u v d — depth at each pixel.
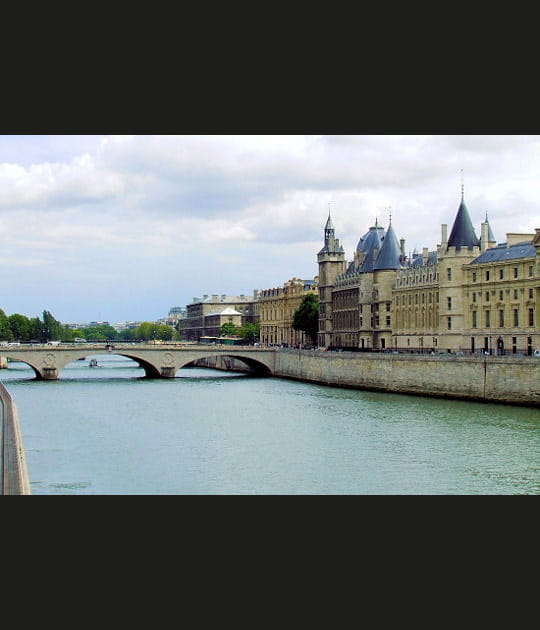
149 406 159.75
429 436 115.75
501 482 86.31
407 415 140.00
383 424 128.88
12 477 58.97
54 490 82.19
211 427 127.81
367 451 104.31
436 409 148.62
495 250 195.38
